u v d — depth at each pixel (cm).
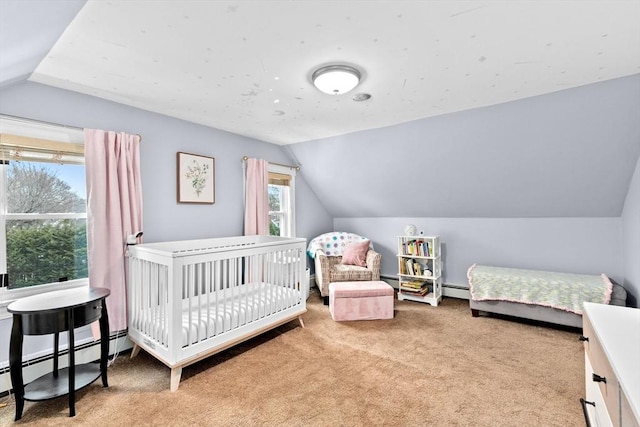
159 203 287
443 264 432
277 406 189
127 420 178
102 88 229
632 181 280
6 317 207
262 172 376
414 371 229
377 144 357
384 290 338
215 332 234
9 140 205
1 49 128
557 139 274
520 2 135
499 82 220
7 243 212
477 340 282
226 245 337
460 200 387
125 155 252
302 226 460
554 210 348
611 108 235
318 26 152
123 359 248
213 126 329
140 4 133
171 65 193
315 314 356
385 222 479
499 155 310
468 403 191
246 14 142
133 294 248
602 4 137
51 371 222
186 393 203
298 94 241
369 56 182
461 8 139
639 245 265
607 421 112
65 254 239
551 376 221
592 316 138
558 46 172
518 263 381
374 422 174
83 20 145
